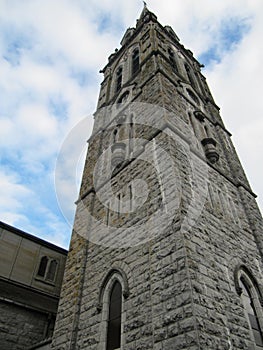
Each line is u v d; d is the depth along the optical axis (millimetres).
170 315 8617
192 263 9438
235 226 14180
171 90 19281
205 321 8258
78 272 14008
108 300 11656
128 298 10516
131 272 11156
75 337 11703
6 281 18562
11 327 16922
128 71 26906
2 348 16000
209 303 8906
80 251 15016
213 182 15383
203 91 27547
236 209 15648
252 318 10570
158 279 9750
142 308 9727
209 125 21469
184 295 8641
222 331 8633
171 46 29453
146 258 10883
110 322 10883
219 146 20281
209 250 10906
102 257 13406
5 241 20156
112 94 27312
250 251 13742
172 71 23109
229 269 11312
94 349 10500
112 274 12203
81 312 12383
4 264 19219
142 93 20109
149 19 31000
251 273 12273
